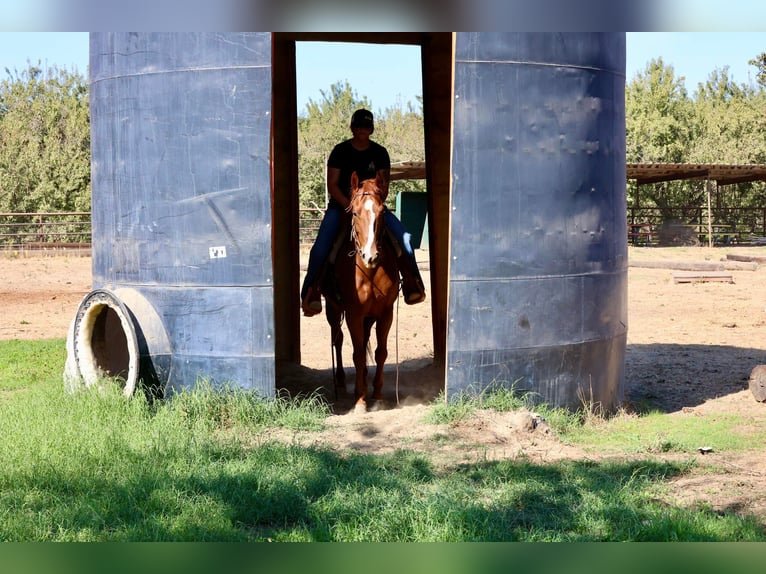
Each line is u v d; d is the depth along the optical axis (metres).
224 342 7.52
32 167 41.97
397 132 49.19
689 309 16.44
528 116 7.54
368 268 7.89
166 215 7.64
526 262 7.59
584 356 7.95
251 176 7.44
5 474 5.56
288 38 10.55
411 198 25.81
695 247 36.91
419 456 6.29
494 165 7.45
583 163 7.83
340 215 8.35
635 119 51.62
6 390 9.23
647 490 5.67
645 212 47.38
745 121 53.72
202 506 5.12
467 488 5.51
